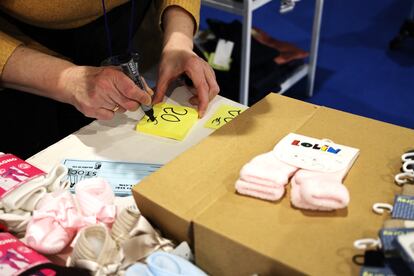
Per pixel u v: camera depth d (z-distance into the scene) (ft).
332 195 2.11
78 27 4.04
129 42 4.22
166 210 2.22
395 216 2.06
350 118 2.85
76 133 3.44
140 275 2.10
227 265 2.15
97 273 2.17
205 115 3.64
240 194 2.29
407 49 10.21
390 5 11.97
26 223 2.56
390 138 2.66
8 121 4.55
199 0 4.36
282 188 2.25
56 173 2.79
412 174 2.31
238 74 7.14
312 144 2.55
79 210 2.60
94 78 3.30
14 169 2.73
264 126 2.80
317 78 9.39
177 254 2.22
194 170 2.46
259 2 6.45
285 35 10.71
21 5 3.60
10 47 3.43
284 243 2.00
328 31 10.93
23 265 2.10
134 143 3.34
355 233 2.05
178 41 3.97
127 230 2.39
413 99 8.70
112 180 2.98
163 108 3.67
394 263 1.85
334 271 1.87
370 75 9.43
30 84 3.46
